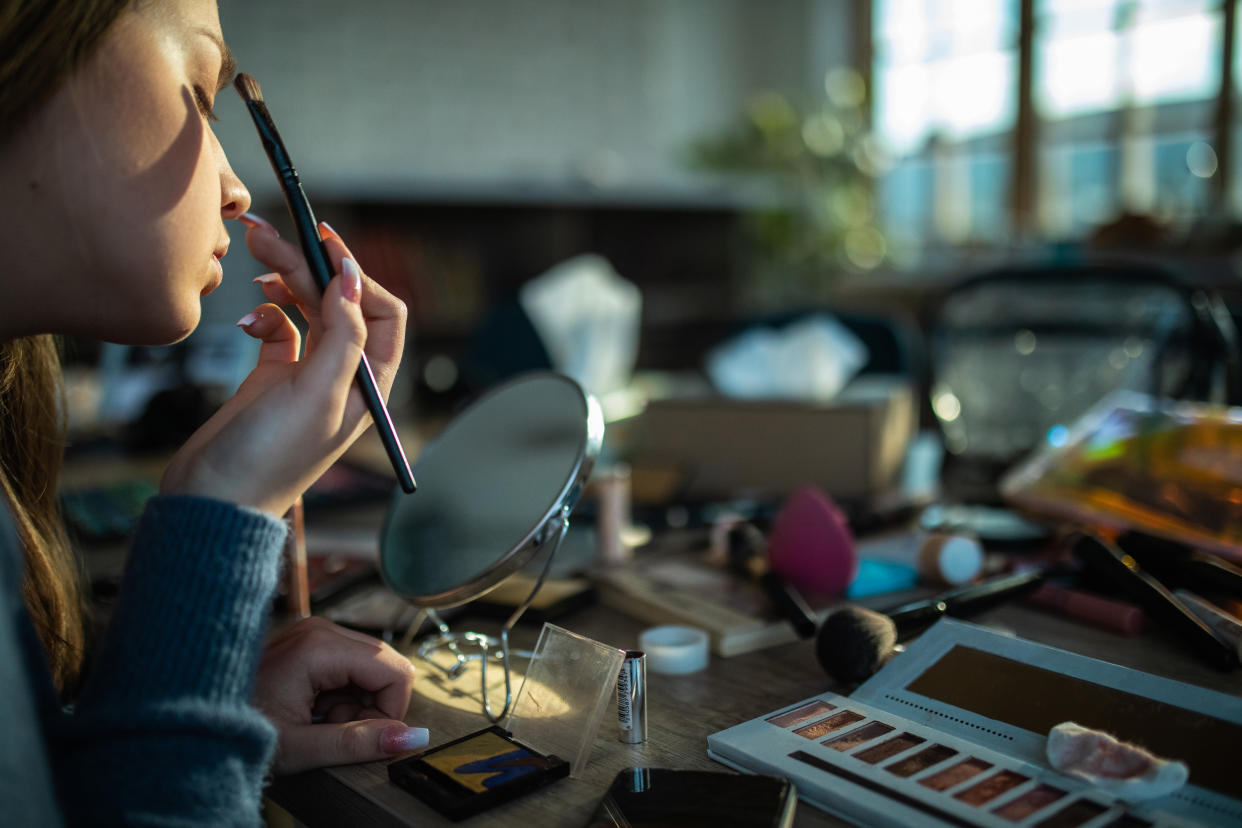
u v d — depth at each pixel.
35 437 0.60
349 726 0.50
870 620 0.56
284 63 3.59
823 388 1.26
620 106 4.71
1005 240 4.37
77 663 0.59
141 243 0.43
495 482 0.59
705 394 1.27
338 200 3.48
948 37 4.64
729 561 0.82
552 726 0.50
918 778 0.43
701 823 0.40
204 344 1.43
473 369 2.06
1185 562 0.68
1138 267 1.48
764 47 5.28
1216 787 0.40
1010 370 1.52
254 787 0.42
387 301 0.51
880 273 4.64
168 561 0.42
